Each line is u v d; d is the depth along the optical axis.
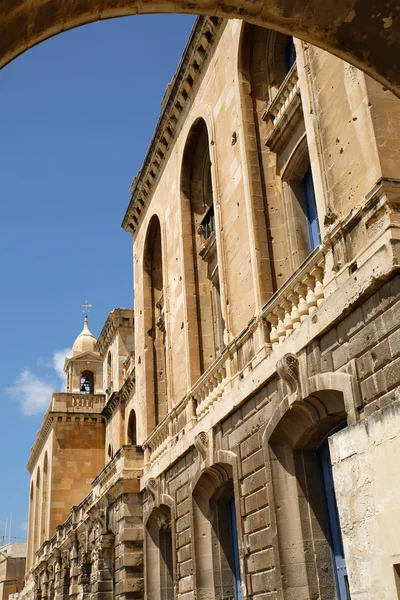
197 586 19.91
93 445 52.84
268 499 15.52
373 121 12.91
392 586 7.45
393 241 11.70
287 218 17.92
